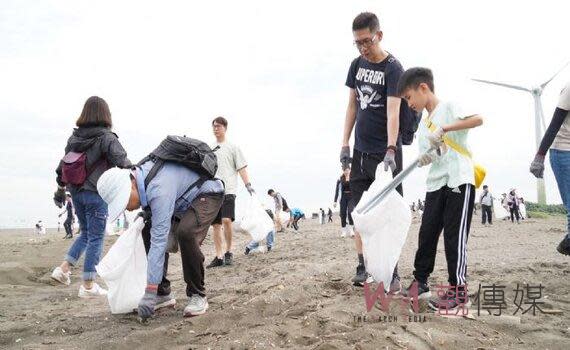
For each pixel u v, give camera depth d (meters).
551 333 3.00
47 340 3.34
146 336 3.21
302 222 35.59
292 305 3.63
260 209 8.27
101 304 4.49
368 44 3.92
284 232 16.48
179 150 3.64
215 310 3.64
